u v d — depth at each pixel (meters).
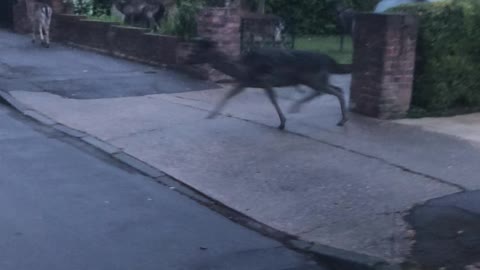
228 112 11.67
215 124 10.93
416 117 11.16
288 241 6.97
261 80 10.04
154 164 9.30
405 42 10.90
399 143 9.66
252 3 19.98
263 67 9.93
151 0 19.02
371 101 11.05
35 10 19.78
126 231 7.14
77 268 6.26
